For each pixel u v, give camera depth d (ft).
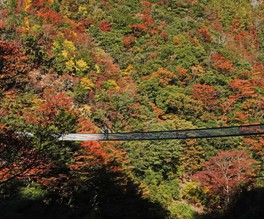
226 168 116.78
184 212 114.83
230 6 353.51
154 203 105.29
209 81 210.38
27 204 51.98
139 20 273.95
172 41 255.50
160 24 280.10
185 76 213.66
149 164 131.54
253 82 220.23
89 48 221.05
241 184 103.60
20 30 165.89
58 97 91.20
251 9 372.58
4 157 35.04
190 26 292.81
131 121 151.33
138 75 212.02
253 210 53.31
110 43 241.76
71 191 73.46
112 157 92.63
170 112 182.70
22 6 230.07
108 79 187.01
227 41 310.04
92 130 90.94
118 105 155.63
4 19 197.47
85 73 179.63
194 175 134.00
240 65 246.47
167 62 221.66
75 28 240.53
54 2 250.37
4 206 49.03
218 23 330.13
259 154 135.03
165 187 130.41
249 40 325.21
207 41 285.64
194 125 172.86
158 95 184.65
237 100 198.59
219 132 58.54
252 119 181.47
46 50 169.37
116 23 265.54
